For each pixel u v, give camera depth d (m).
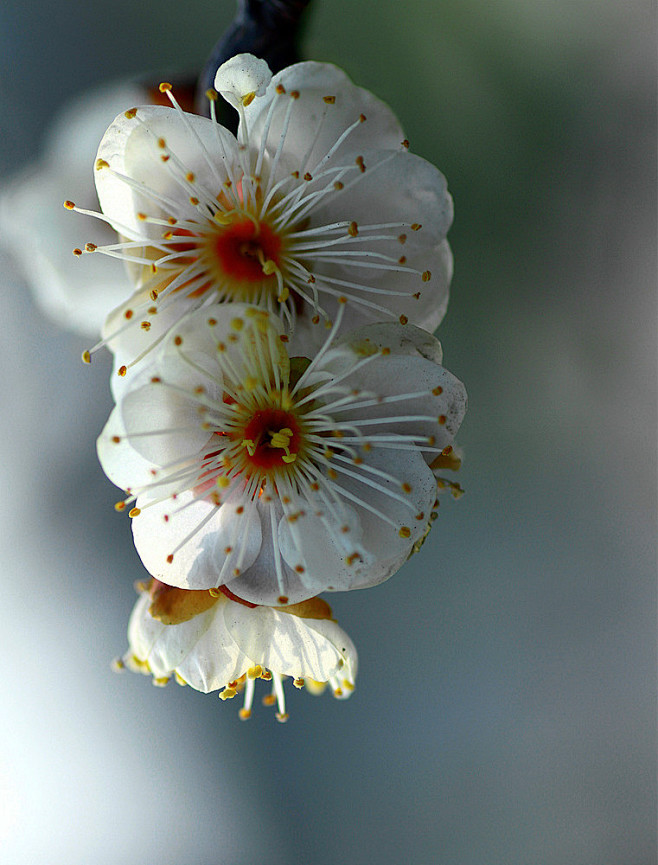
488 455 0.29
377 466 0.19
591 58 0.26
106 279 0.22
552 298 0.27
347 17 0.25
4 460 0.30
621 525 0.30
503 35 0.26
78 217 0.22
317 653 0.20
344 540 0.19
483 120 0.26
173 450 0.19
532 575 0.30
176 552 0.19
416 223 0.20
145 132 0.19
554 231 0.27
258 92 0.19
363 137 0.20
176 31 0.28
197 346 0.19
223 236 0.20
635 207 0.27
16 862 0.30
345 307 0.20
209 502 0.19
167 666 0.20
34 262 0.22
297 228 0.20
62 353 0.29
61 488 0.30
